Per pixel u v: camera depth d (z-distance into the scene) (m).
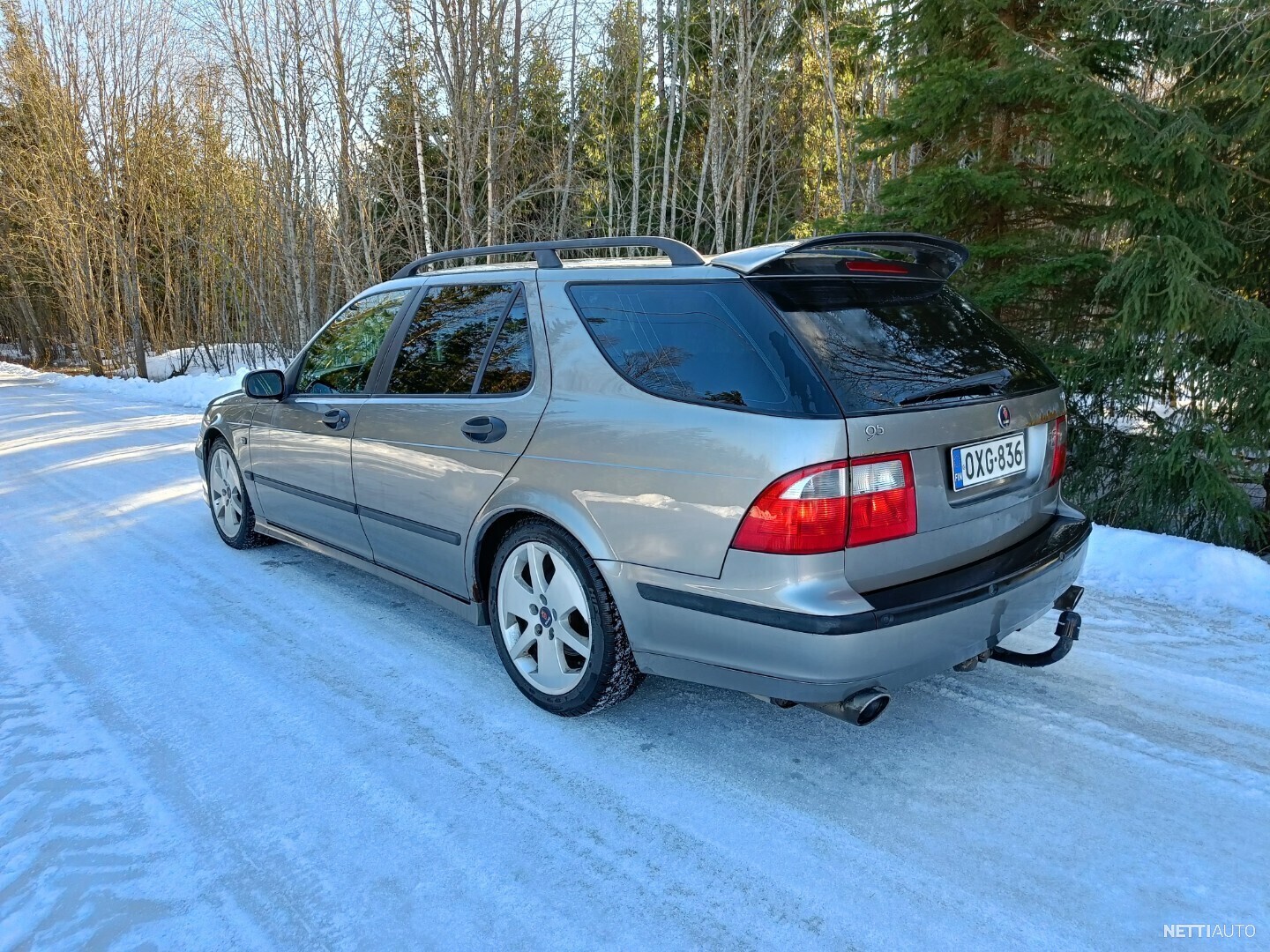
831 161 19.66
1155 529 5.71
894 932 2.00
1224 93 5.49
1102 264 5.86
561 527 2.86
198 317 28.23
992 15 6.07
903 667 2.31
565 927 2.03
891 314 2.63
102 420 12.42
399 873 2.23
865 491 2.25
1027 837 2.34
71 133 23.80
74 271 26.81
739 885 2.17
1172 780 2.60
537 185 16.19
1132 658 3.48
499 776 2.69
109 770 2.72
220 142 23.48
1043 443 2.89
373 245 15.80
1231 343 5.45
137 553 5.19
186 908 2.10
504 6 12.27
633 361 2.68
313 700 3.21
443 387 3.35
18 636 3.88
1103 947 1.94
